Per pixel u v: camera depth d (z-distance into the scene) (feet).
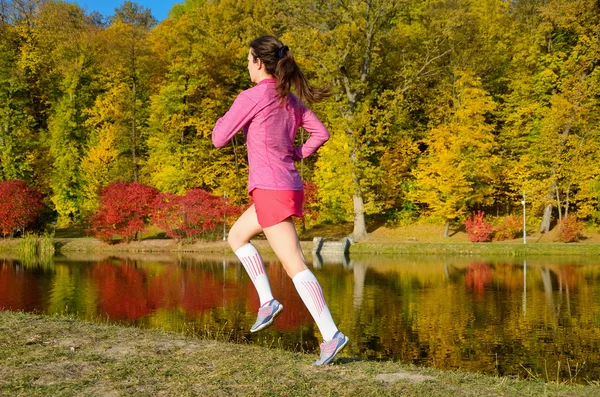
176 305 43.27
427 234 113.29
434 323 36.96
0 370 11.82
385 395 10.37
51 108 142.61
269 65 10.91
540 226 113.09
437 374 12.57
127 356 13.21
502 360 27.84
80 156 133.69
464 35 118.62
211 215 101.35
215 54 122.21
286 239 11.28
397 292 50.52
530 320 37.96
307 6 107.14
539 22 128.06
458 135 109.60
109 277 61.46
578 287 53.47
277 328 34.47
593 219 110.32
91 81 140.56
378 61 111.96
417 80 118.62
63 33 149.18
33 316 18.94
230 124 10.78
